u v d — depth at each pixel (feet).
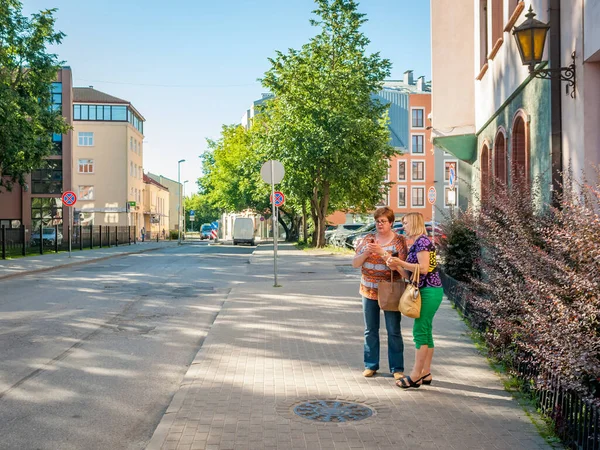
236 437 15.46
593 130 31.81
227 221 386.52
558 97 35.60
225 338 29.12
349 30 122.72
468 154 70.13
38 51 111.86
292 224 215.92
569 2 33.86
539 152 39.24
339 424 16.44
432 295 20.11
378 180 133.08
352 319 34.86
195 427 16.20
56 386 21.63
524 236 23.71
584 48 31.71
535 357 18.47
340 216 249.14
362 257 21.29
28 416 18.22
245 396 19.19
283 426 16.29
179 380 22.71
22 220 183.32
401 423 16.52
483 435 15.57
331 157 117.08
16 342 29.45
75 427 17.29
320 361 24.16
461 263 41.50
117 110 235.20
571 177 26.32
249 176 187.42
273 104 128.67
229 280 61.21
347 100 120.47
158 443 15.02
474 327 29.19
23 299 45.98
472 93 67.05
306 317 35.63
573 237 16.57
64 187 183.11
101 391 21.08
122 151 235.40
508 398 18.89
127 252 124.26
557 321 16.10
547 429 15.89
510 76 47.83
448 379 21.16
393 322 21.34
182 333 32.19
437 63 67.56
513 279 22.67
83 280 61.62
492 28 55.57
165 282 59.26
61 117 117.29
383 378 21.43
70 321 35.70
